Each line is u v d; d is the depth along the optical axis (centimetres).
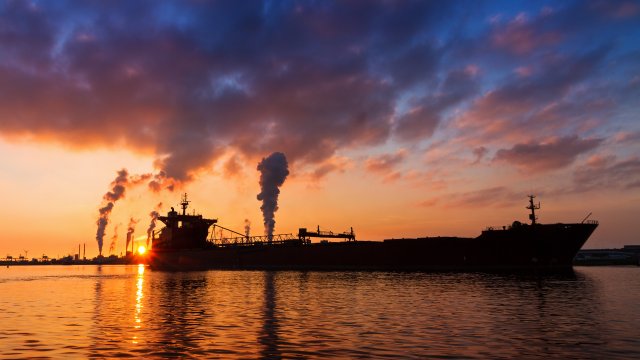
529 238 8388
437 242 9338
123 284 7544
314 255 11269
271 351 2178
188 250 14562
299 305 4056
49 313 3675
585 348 2227
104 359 2036
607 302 4112
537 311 3553
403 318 3228
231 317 3341
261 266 12338
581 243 8219
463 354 2108
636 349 2205
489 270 8806
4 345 2358
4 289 6619
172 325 2983
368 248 10331
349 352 2153
